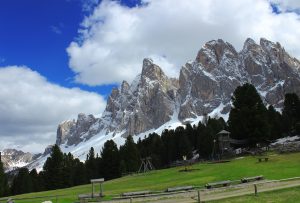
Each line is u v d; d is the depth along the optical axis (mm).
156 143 192250
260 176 55062
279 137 158875
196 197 44531
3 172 140625
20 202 54125
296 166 65750
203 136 168750
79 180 159375
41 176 156000
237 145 122062
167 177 74438
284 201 38781
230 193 45031
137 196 47875
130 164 156000
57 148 155625
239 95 121312
